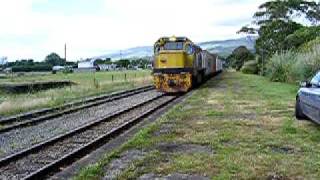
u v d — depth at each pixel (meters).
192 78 32.66
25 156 10.77
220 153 9.55
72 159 10.14
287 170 8.01
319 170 8.00
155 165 8.69
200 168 8.28
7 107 21.77
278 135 11.66
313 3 59.03
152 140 11.35
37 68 132.50
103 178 7.91
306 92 12.98
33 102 24.56
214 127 13.25
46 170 8.83
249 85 36.19
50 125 16.53
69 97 28.81
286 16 60.56
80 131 14.42
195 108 18.89
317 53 31.88
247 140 10.98
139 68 148.75
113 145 11.70
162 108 21.00
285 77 40.12
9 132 14.95
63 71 114.00
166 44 32.19
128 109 20.23
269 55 60.38
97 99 27.62
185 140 11.23
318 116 11.55
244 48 108.06
